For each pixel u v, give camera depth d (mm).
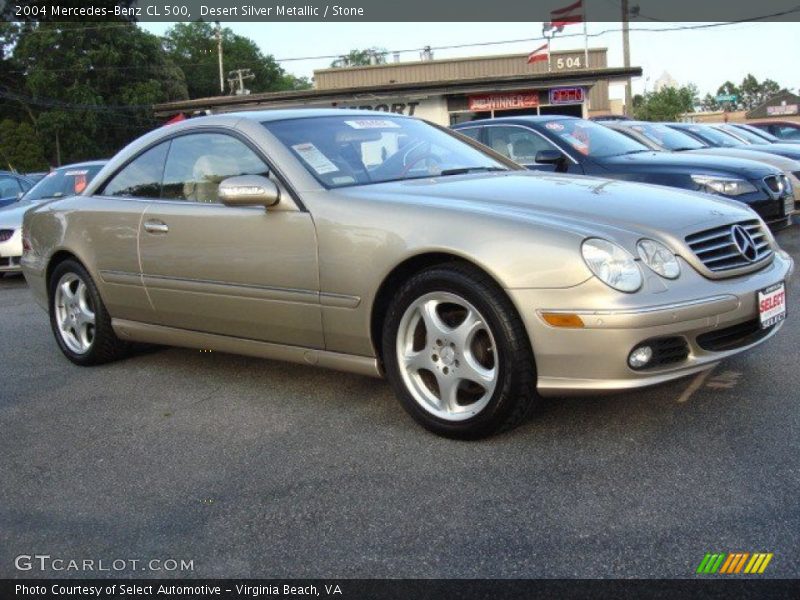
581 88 27703
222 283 4293
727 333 3490
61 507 3174
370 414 3994
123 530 2961
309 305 3945
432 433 3662
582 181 4125
